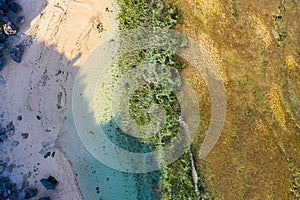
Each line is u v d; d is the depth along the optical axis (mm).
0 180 14094
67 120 15125
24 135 14789
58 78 15602
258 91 15594
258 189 14398
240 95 15562
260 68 15828
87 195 14250
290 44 16094
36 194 14070
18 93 15320
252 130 15102
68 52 15969
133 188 14469
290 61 15891
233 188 14438
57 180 14273
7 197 13828
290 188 14383
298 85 15602
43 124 14969
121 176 14602
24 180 14227
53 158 14531
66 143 14836
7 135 14773
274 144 14930
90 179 14477
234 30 16281
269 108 15398
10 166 14375
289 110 15406
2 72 15523
